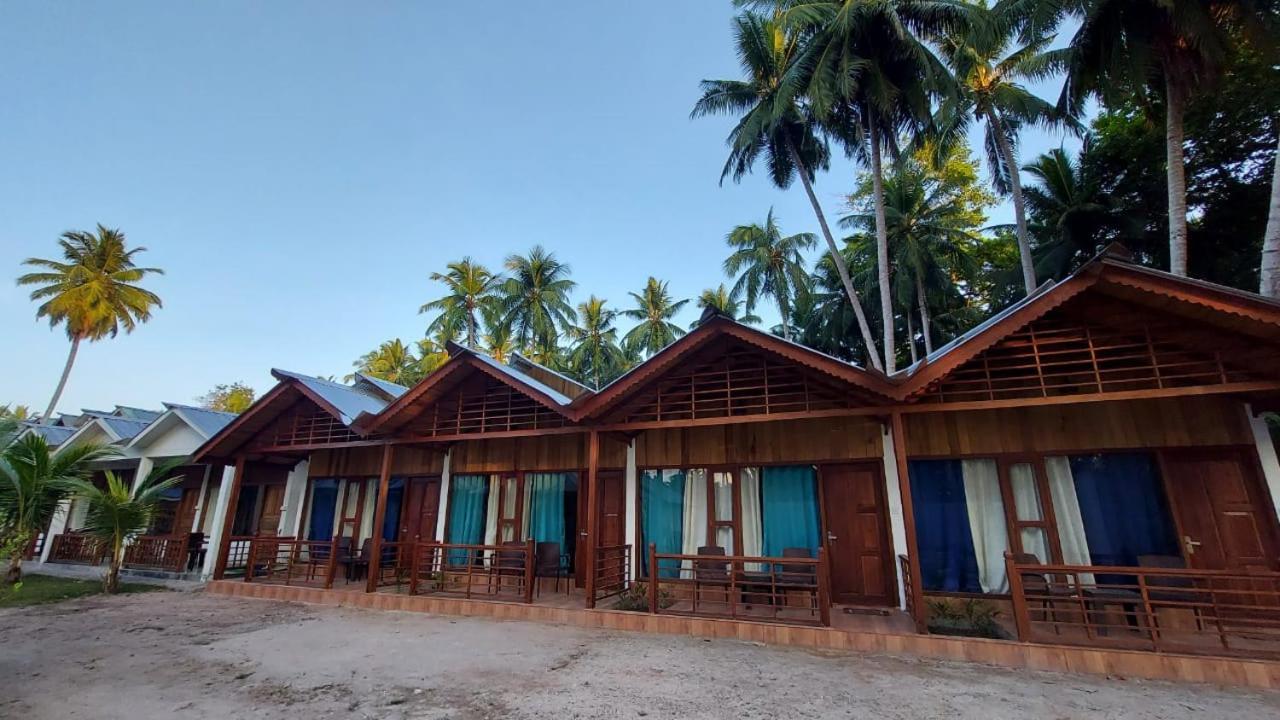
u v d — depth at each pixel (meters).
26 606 9.87
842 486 8.96
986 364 7.41
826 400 8.04
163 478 15.47
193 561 13.61
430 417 10.60
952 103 17.53
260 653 6.68
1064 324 7.32
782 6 18.78
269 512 13.98
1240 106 15.77
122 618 8.75
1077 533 7.66
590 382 38.59
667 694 5.20
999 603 7.74
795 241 30.36
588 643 7.09
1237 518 7.10
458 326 33.38
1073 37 14.34
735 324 8.12
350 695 5.22
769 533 9.13
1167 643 6.10
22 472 10.84
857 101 18.14
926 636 6.57
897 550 8.32
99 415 18.45
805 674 5.79
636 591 8.91
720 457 9.66
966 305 29.20
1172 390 6.43
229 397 41.78
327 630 7.85
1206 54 11.86
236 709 4.87
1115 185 20.50
